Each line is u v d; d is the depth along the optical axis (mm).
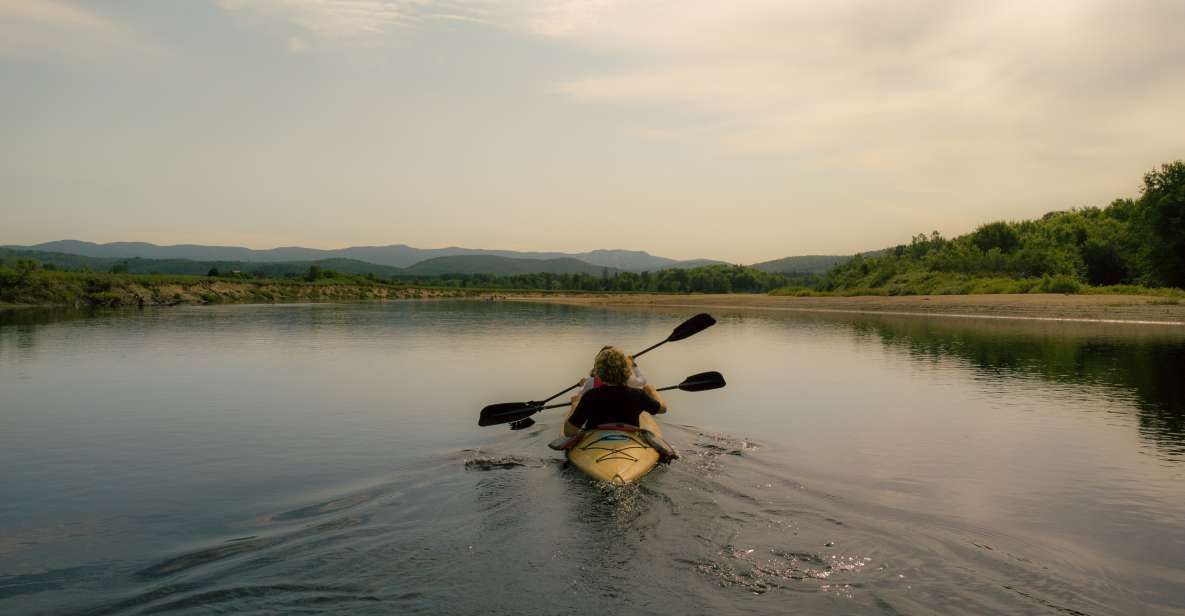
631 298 72938
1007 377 12008
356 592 3416
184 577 3609
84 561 3863
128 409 9148
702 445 6730
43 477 5809
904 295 51000
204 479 5695
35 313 32781
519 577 3568
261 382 11617
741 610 3205
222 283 52594
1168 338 18938
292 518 4566
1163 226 40562
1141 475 5691
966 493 5102
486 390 10750
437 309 43375
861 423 7988
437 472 5703
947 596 3355
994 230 60906
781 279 149750
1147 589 3436
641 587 3453
